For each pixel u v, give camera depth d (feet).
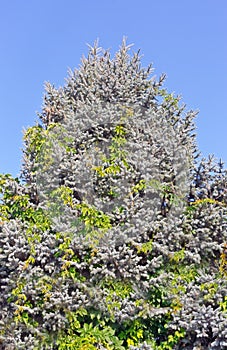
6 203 22.03
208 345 18.75
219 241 21.35
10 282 19.77
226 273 19.92
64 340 18.97
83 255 19.84
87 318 20.15
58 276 19.60
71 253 19.29
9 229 20.35
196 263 20.61
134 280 19.70
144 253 20.39
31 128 22.20
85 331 19.03
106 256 19.26
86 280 19.69
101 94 24.43
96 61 26.91
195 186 23.95
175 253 19.92
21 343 19.06
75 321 19.24
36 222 20.81
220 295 19.01
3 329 19.51
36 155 22.41
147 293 19.70
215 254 21.26
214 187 23.06
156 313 19.27
